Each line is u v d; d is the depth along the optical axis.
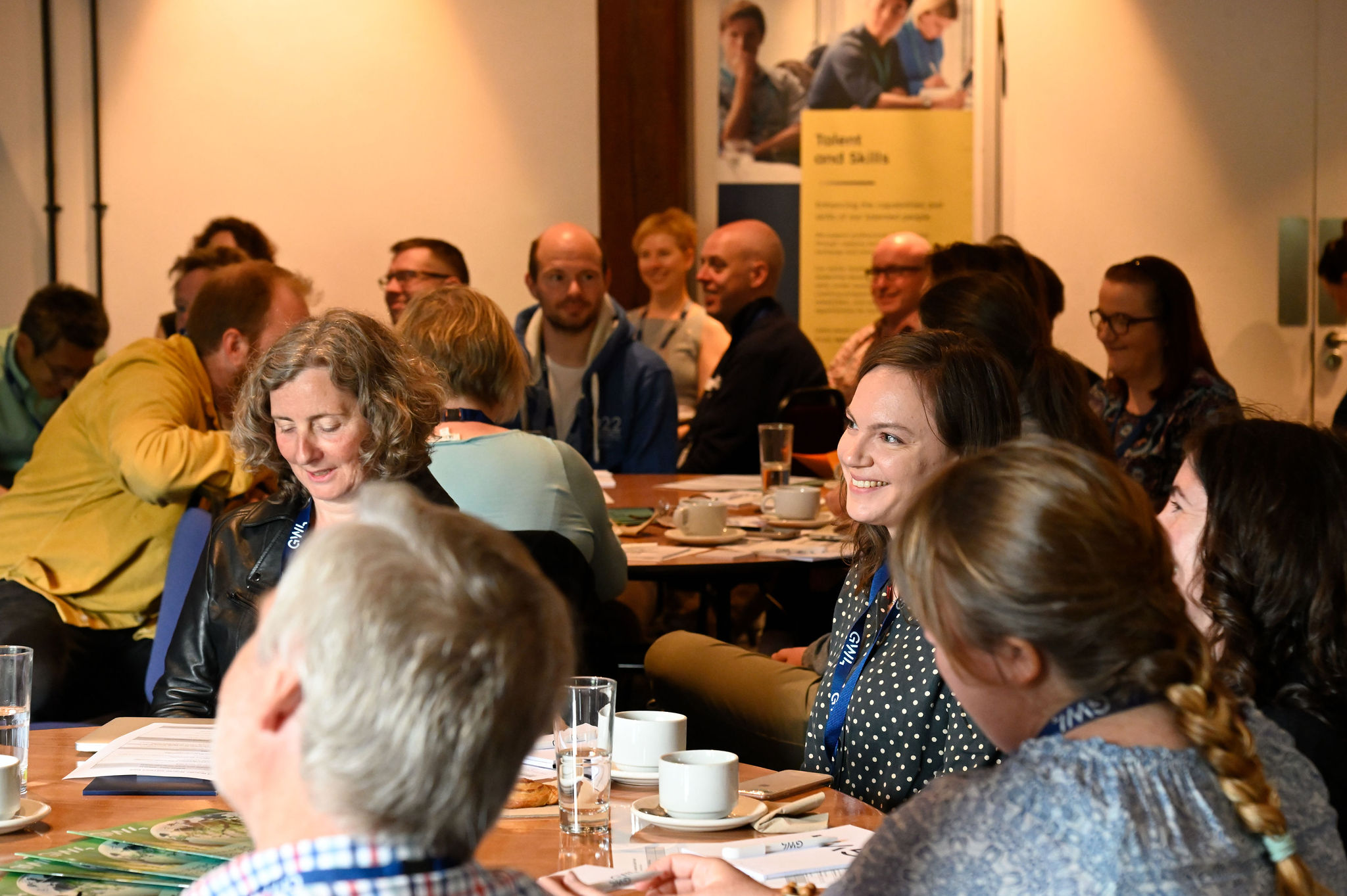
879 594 1.82
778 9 6.03
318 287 6.02
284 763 0.70
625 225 6.01
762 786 1.51
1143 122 6.13
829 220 6.09
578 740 1.35
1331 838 1.08
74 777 1.52
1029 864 0.88
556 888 1.14
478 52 5.98
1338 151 6.12
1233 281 6.20
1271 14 6.09
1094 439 2.50
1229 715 0.93
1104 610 0.90
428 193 6.03
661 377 4.79
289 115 5.95
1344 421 3.86
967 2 6.00
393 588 0.68
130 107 5.89
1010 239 4.05
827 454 4.34
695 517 3.07
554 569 2.41
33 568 2.99
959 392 1.75
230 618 2.14
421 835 0.68
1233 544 1.36
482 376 2.55
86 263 5.94
